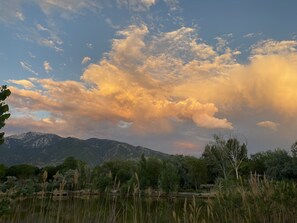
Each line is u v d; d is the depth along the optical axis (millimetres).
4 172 7059
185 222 8828
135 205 9227
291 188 10414
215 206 10398
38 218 9852
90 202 10352
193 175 65000
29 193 9578
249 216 9719
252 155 63688
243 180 11359
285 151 48438
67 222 9641
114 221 9102
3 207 6824
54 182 11023
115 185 10383
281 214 10328
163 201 10406
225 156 63656
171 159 68062
